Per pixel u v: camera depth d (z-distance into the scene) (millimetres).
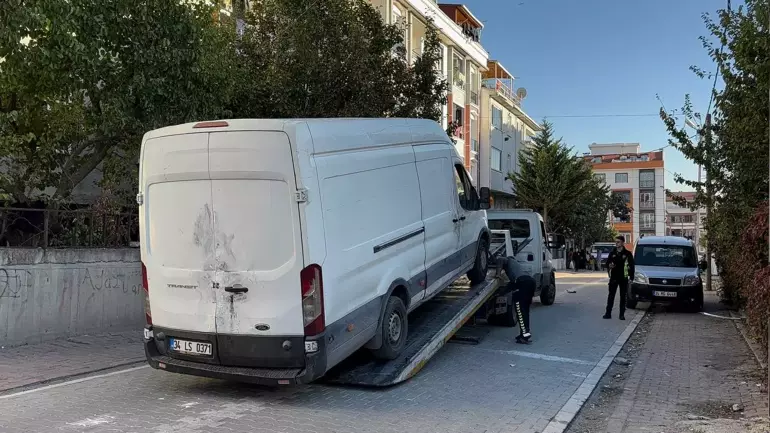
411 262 7707
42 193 11234
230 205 5973
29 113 10188
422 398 6758
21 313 9023
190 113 10289
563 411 6480
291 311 5840
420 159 8219
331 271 6008
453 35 30844
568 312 15297
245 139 5867
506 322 12000
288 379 5812
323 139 6121
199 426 5508
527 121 48156
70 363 8031
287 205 5797
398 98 14570
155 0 9820
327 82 12742
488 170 37969
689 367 9094
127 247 10828
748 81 9359
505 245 12438
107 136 10617
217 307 6043
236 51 13281
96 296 10172
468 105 34219
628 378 8438
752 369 8750
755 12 8555
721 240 13742
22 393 6660
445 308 9328
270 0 13477
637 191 89188
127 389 6832
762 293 6410
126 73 9953
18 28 8141
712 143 13742
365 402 6477
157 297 6375
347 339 6301
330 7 13000
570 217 41688
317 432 5445
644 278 15836
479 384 7527
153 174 6289
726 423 6113
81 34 9328
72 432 5297
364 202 6691
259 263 5902
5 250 8828
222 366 6141
